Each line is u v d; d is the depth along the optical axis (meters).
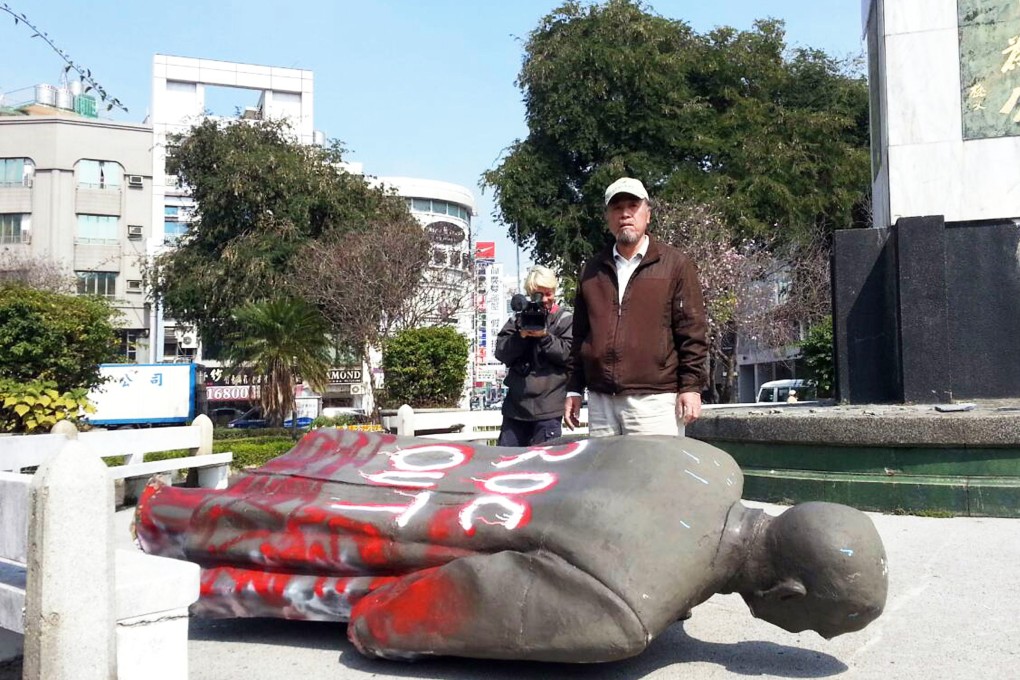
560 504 3.19
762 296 25.31
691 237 22.72
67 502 2.43
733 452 7.13
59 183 40.91
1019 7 8.42
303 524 3.62
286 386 18.17
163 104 49.75
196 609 3.75
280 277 27.39
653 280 4.21
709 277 22.22
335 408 39.62
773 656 3.44
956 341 7.98
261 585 3.68
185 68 50.16
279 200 28.88
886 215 8.99
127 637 2.56
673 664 3.36
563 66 23.56
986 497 5.81
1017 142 8.42
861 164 24.58
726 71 25.47
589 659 2.94
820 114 24.77
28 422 10.79
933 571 4.55
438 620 3.17
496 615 3.05
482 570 3.12
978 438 5.84
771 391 25.88
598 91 23.36
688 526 3.12
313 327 18.33
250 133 29.72
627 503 3.12
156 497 4.02
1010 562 4.65
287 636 3.87
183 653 2.68
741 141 24.28
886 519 5.90
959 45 8.61
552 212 24.08
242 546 3.72
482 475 3.67
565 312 5.43
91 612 2.45
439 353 16.53
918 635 3.61
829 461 6.45
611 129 23.66
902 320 7.73
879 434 6.14
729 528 3.20
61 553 2.41
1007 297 7.91
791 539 3.09
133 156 42.12
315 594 3.60
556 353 5.28
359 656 3.55
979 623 3.71
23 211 40.88
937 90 8.66
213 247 29.62
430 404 16.50
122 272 41.59
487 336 58.97
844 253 8.38
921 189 8.64
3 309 11.52
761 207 24.00
